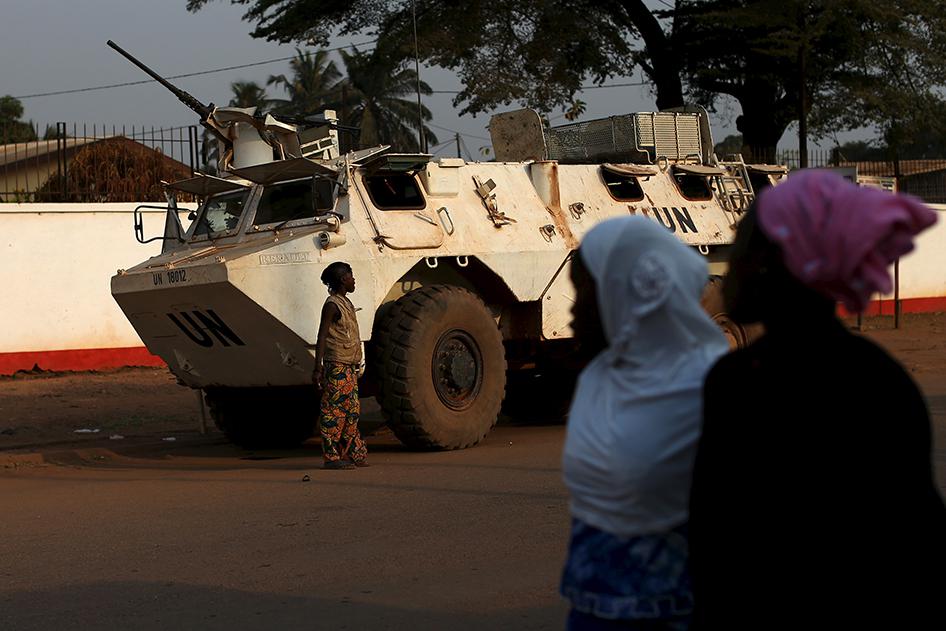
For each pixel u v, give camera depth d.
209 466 10.15
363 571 5.77
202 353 10.52
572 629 2.56
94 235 17.47
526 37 27.45
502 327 11.45
